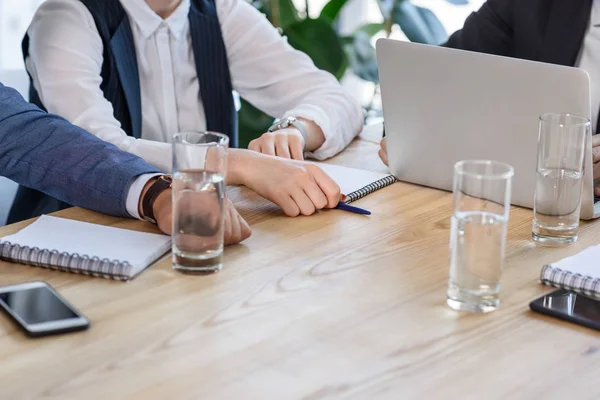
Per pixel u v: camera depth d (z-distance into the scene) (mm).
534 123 1402
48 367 920
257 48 2199
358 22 3930
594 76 2027
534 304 1083
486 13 2201
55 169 1423
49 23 1957
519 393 889
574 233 1334
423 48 1478
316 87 2107
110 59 2006
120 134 1825
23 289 1097
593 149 1554
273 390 885
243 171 1523
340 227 1396
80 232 1297
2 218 2139
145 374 911
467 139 1501
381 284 1165
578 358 968
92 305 1075
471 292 1079
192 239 1170
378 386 897
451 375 922
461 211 1065
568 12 2008
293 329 1024
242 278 1173
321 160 1834
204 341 988
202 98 2164
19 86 2355
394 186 1633
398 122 1588
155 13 2053
